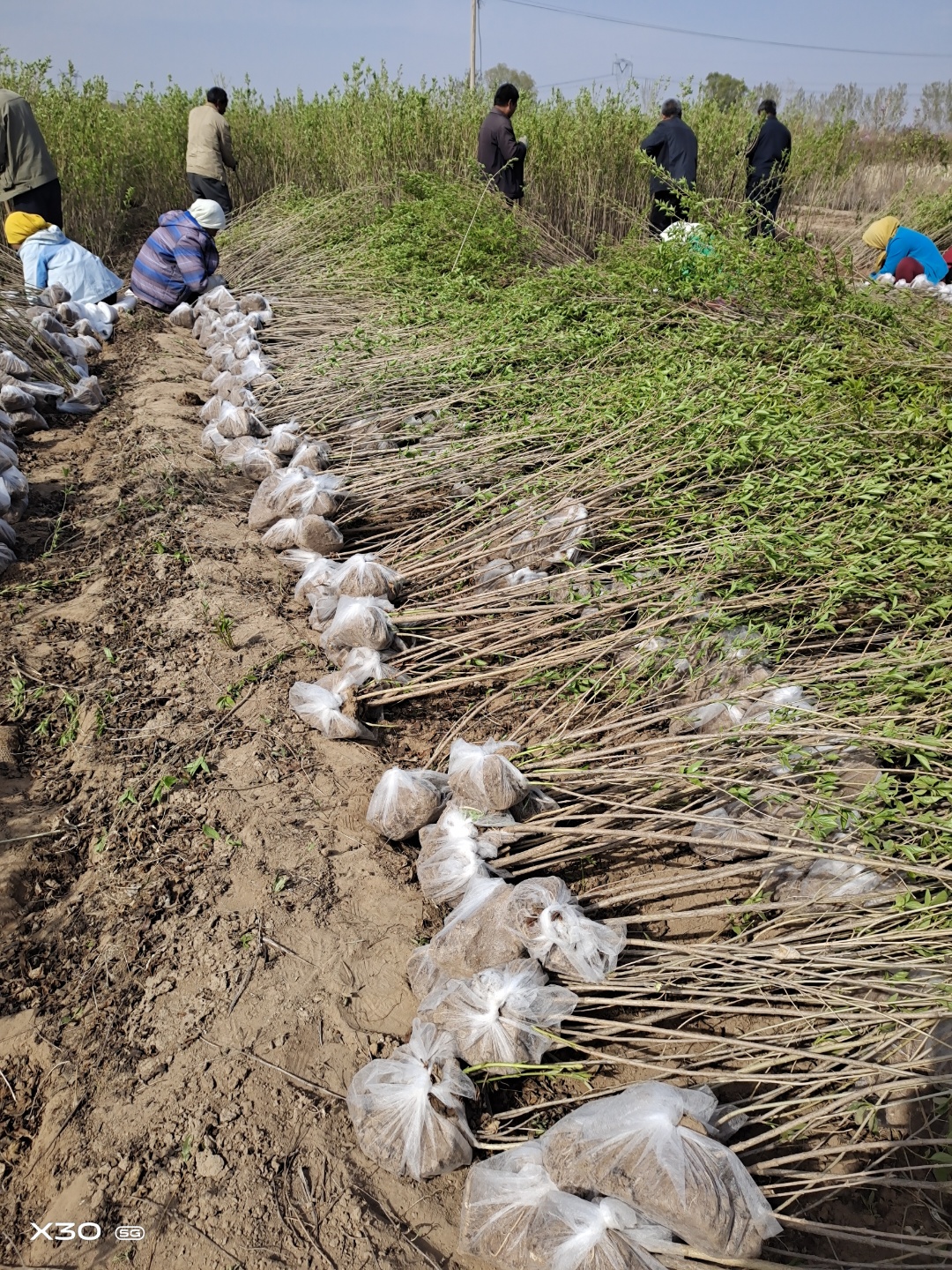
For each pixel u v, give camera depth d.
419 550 4.58
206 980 2.49
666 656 3.44
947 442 4.23
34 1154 2.10
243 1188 2.03
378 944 2.63
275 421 6.05
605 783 3.00
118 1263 1.89
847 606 3.91
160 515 4.87
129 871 2.82
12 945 2.59
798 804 2.85
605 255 9.25
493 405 5.79
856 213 13.16
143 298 8.95
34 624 3.95
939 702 3.01
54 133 10.68
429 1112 2.09
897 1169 1.99
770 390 4.65
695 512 4.04
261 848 2.91
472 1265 1.95
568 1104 2.27
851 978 2.35
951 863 2.61
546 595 4.04
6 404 5.79
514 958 2.40
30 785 3.13
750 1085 2.35
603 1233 1.81
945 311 6.52
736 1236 1.79
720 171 11.34
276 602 4.24
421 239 8.77
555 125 11.11
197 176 11.39
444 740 3.46
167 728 3.40
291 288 9.07
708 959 2.45
